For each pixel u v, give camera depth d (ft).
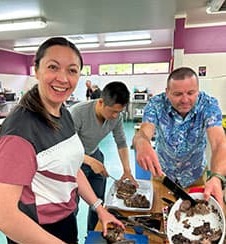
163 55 33.63
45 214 2.95
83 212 8.89
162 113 4.45
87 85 30.86
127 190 4.38
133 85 35.35
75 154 3.20
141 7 13.12
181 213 2.86
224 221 2.66
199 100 4.32
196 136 4.41
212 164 3.38
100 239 3.16
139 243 3.07
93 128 5.80
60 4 12.61
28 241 2.28
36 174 2.72
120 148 6.40
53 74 2.85
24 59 38.24
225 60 16.11
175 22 15.40
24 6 12.80
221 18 15.12
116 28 18.03
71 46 2.96
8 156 2.29
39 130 2.66
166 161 4.81
